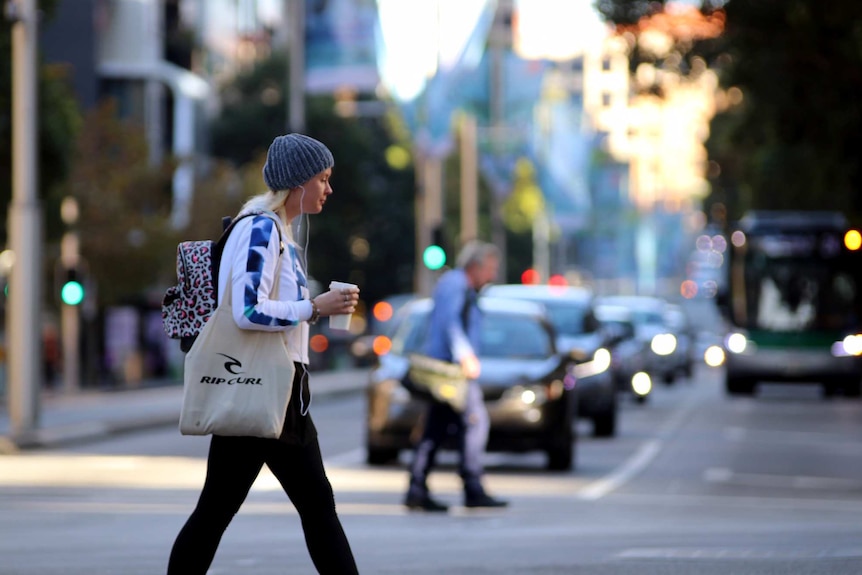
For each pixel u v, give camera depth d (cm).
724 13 6506
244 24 17175
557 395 4341
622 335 6081
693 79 6850
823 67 6575
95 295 10656
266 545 2505
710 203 12775
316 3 12225
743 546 2427
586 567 2141
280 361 1411
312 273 15462
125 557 2305
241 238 1415
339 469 4344
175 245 10712
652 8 6694
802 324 9288
